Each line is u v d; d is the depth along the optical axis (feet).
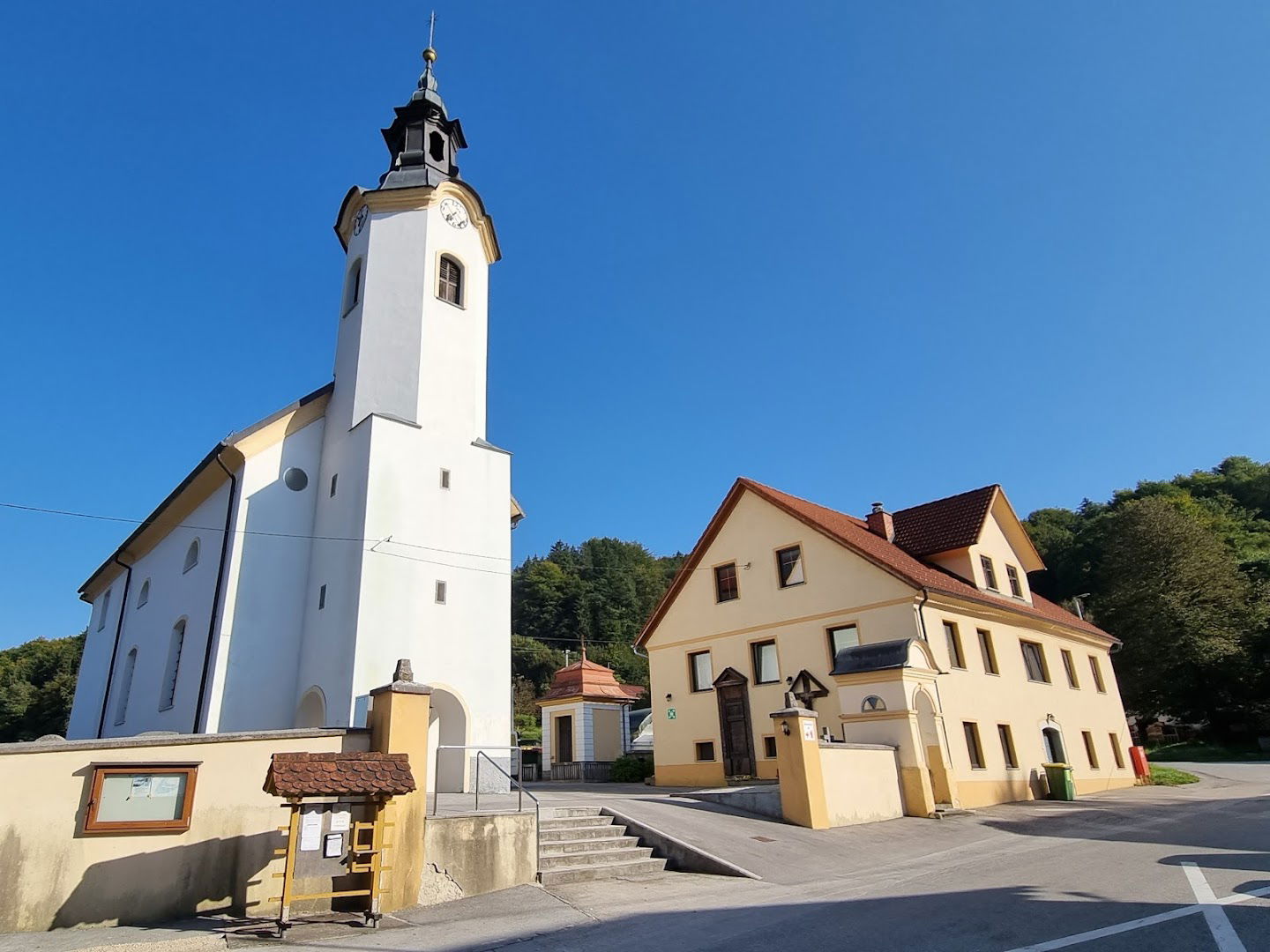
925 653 62.39
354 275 77.41
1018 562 92.58
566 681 116.78
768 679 79.92
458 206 78.23
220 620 62.49
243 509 65.87
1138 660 156.35
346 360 73.26
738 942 24.49
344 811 29.73
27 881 26.43
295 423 70.59
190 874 28.94
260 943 25.61
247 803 30.55
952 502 90.63
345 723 56.85
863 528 91.15
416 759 32.89
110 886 27.61
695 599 88.69
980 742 69.97
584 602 252.42
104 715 92.43
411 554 63.31
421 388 69.00
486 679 63.87
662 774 87.30
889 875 36.65
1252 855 37.01
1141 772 96.07
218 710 59.93
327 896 28.32
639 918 28.73
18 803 26.84
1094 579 201.77
